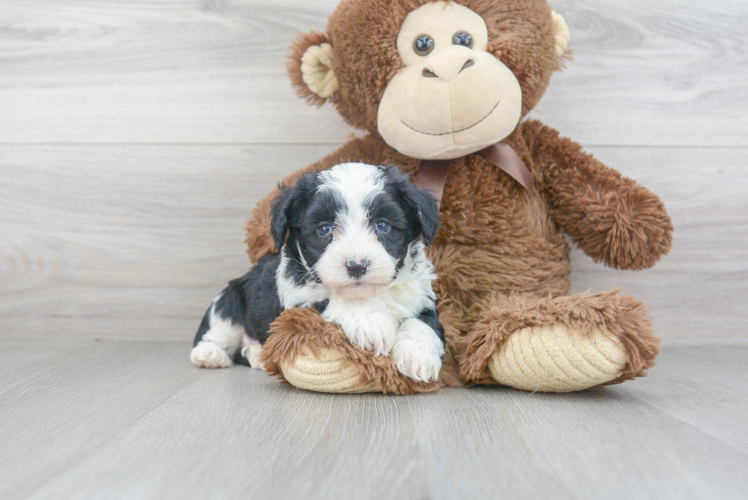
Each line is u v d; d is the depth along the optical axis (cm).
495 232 213
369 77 207
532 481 111
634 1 262
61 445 131
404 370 170
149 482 111
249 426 144
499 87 195
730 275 268
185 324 278
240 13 269
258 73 271
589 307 167
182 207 276
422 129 199
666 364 232
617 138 267
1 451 128
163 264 276
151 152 274
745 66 264
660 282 269
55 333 278
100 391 182
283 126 273
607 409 161
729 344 270
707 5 262
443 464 119
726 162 266
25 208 277
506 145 218
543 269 216
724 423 149
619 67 264
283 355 172
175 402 168
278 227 177
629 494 105
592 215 214
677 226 267
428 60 194
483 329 181
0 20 270
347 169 184
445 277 212
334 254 164
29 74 273
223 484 110
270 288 207
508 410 158
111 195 276
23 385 191
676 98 265
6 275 276
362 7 205
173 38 271
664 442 133
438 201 205
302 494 105
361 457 122
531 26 204
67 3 270
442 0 200
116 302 278
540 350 168
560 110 266
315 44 221
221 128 274
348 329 171
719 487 109
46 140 274
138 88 273
